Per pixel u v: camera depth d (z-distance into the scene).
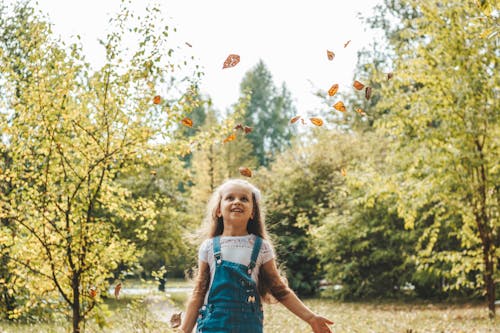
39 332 8.49
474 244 12.38
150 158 7.57
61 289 7.20
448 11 11.20
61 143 7.07
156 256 24.25
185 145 7.70
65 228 7.17
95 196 7.44
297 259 24.33
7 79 7.15
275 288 3.59
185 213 25.11
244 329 3.33
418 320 12.88
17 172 7.15
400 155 12.16
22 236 7.45
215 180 33.06
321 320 3.53
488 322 11.27
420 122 11.65
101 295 7.41
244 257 3.50
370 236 21.55
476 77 10.99
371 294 22.08
